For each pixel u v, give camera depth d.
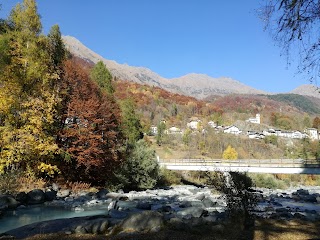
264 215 15.64
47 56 26.48
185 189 35.34
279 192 35.75
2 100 20.36
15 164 24.09
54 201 20.97
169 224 11.55
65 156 25.38
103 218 13.44
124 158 31.11
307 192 34.12
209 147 95.75
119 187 29.20
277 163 33.81
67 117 27.67
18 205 18.77
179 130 127.50
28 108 22.33
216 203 21.23
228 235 10.07
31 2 24.67
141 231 10.79
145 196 26.89
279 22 5.76
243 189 12.14
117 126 34.59
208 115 178.38
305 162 33.38
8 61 22.84
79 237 10.16
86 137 26.55
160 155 78.81
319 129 139.25
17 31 24.39
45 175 26.20
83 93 29.33
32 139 21.34
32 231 11.43
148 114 153.62
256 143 113.06
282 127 171.62
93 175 29.66
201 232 10.38
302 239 9.59
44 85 23.91
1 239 9.91
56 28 30.88
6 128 20.92
